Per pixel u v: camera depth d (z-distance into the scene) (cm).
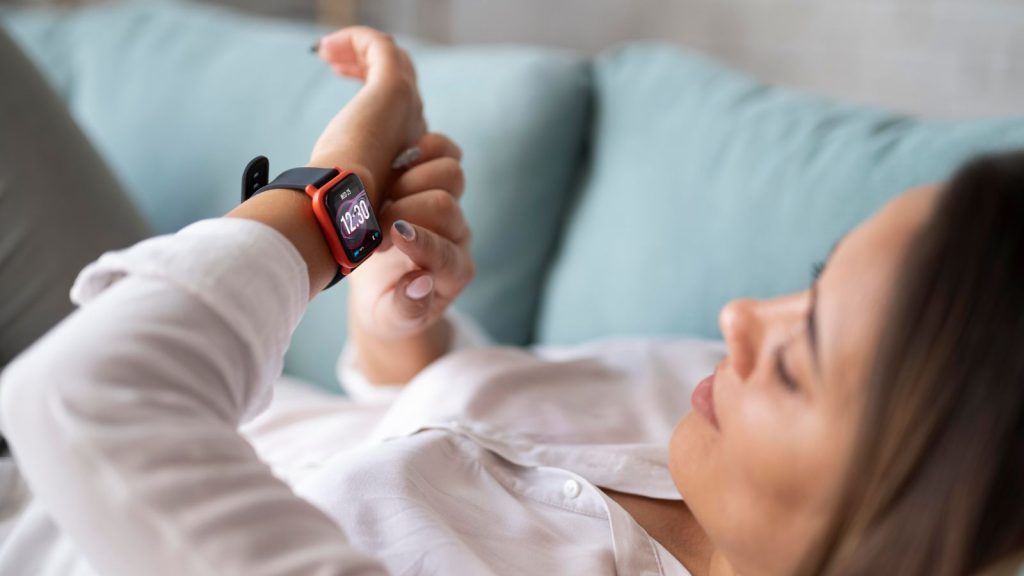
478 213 126
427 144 78
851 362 49
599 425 83
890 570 46
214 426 47
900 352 46
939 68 196
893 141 104
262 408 55
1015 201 45
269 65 142
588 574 63
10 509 81
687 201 114
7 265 107
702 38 224
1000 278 44
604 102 129
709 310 109
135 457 44
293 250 54
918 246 47
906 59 199
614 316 118
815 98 117
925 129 104
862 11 202
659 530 72
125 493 43
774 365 54
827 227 102
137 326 47
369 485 67
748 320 56
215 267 50
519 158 125
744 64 220
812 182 105
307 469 87
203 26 155
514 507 70
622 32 236
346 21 267
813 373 51
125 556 44
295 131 135
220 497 45
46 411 44
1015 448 44
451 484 70
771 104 116
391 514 64
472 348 94
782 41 213
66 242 108
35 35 162
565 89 127
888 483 46
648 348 97
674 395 90
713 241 110
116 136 150
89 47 158
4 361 108
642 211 118
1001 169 46
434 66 138
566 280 124
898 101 202
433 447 72
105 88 153
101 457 43
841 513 48
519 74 128
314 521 48
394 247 79
